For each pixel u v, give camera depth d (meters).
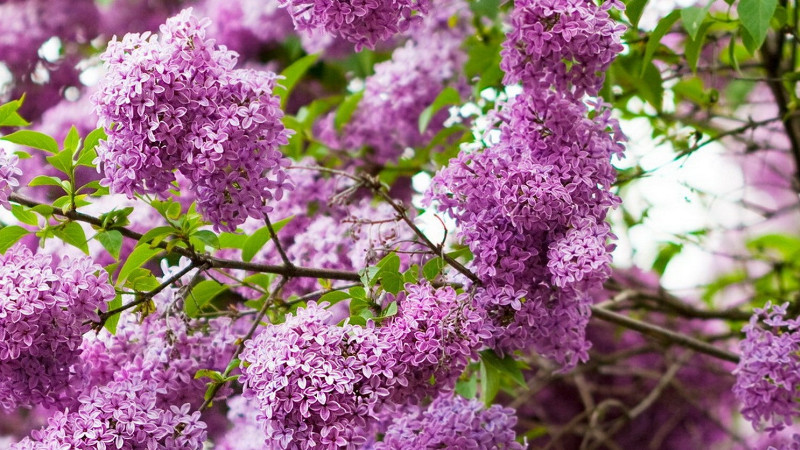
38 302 0.99
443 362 1.01
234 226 1.02
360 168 1.40
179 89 1.00
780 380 1.09
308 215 1.29
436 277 1.07
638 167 1.33
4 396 1.04
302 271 1.09
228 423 1.39
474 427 1.08
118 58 1.01
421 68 1.37
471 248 1.05
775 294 1.39
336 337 0.99
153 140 0.99
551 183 1.02
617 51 1.03
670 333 1.27
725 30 1.34
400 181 1.43
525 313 1.05
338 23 1.03
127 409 1.01
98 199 1.35
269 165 1.02
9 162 1.03
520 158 1.04
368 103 1.40
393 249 1.10
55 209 1.05
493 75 1.27
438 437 1.06
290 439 0.98
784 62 1.38
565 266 1.01
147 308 1.06
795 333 1.09
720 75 1.44
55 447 0.99
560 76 1.04
